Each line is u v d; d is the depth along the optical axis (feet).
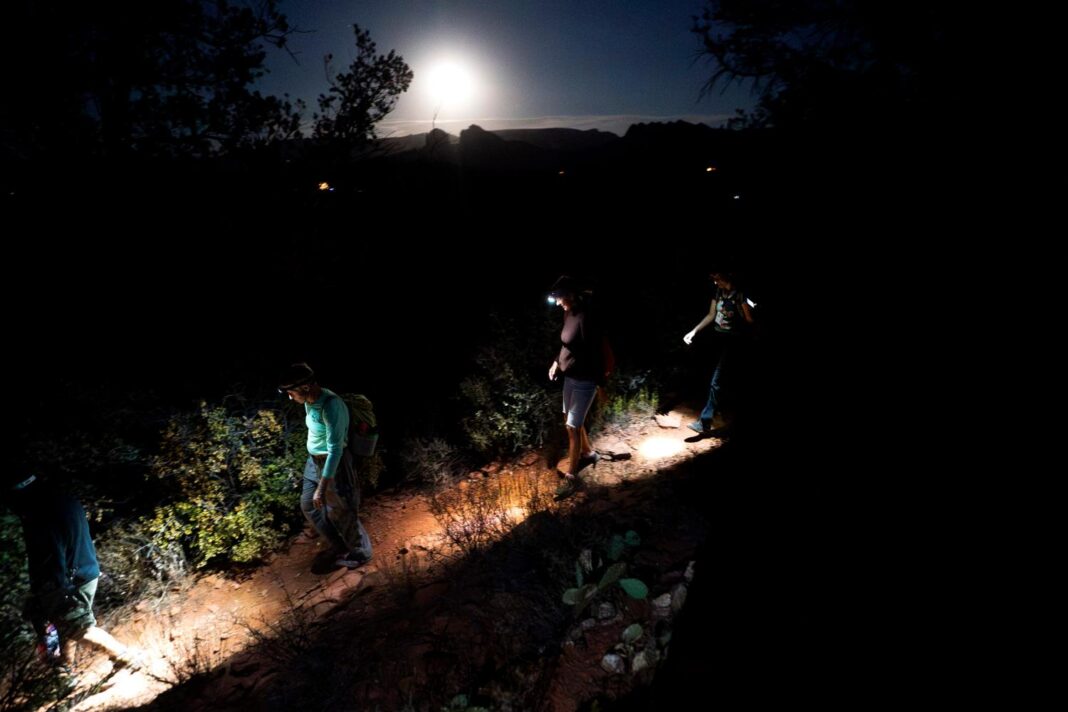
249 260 23.48
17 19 16.58
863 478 11.80
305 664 10.55
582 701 8.02
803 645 7.92
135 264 20.71
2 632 12.41
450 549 14.88
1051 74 10.91
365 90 23.26
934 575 8.63
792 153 14.51
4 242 18.57
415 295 38.40
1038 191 11.73
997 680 6.82
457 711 8.23
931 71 12.23
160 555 16.94
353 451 15.88
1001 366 13.07
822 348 17.89
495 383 23.32
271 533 18.34
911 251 13.94
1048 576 8.08
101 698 12.66
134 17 18.08
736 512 11.99
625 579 9.73
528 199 89.35
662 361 25.54
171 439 17.39
